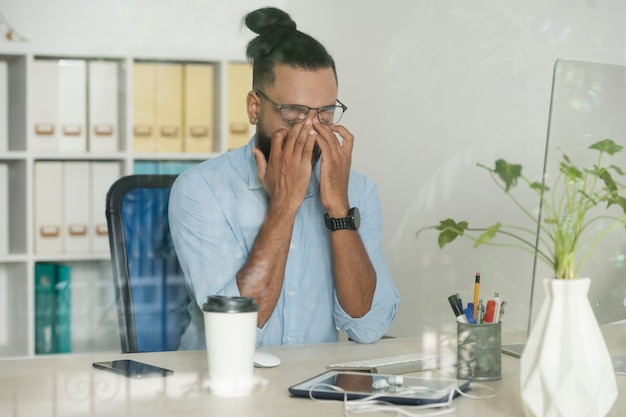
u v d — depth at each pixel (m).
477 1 2.93
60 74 2.43
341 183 1.70
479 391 1.10
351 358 1.33
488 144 2.99
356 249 1.66
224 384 1.07
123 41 2.47
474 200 2.95
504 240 2.88
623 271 1.38
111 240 1.68
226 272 1.69
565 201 1.34
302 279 1.72
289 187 1.67
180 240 1.71
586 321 0.96
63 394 1.08
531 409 0.96
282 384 1.13
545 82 3.03
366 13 2.81
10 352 2.27
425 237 2.90
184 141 2.49
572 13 3.02
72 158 2.37
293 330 1.72
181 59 2.54
